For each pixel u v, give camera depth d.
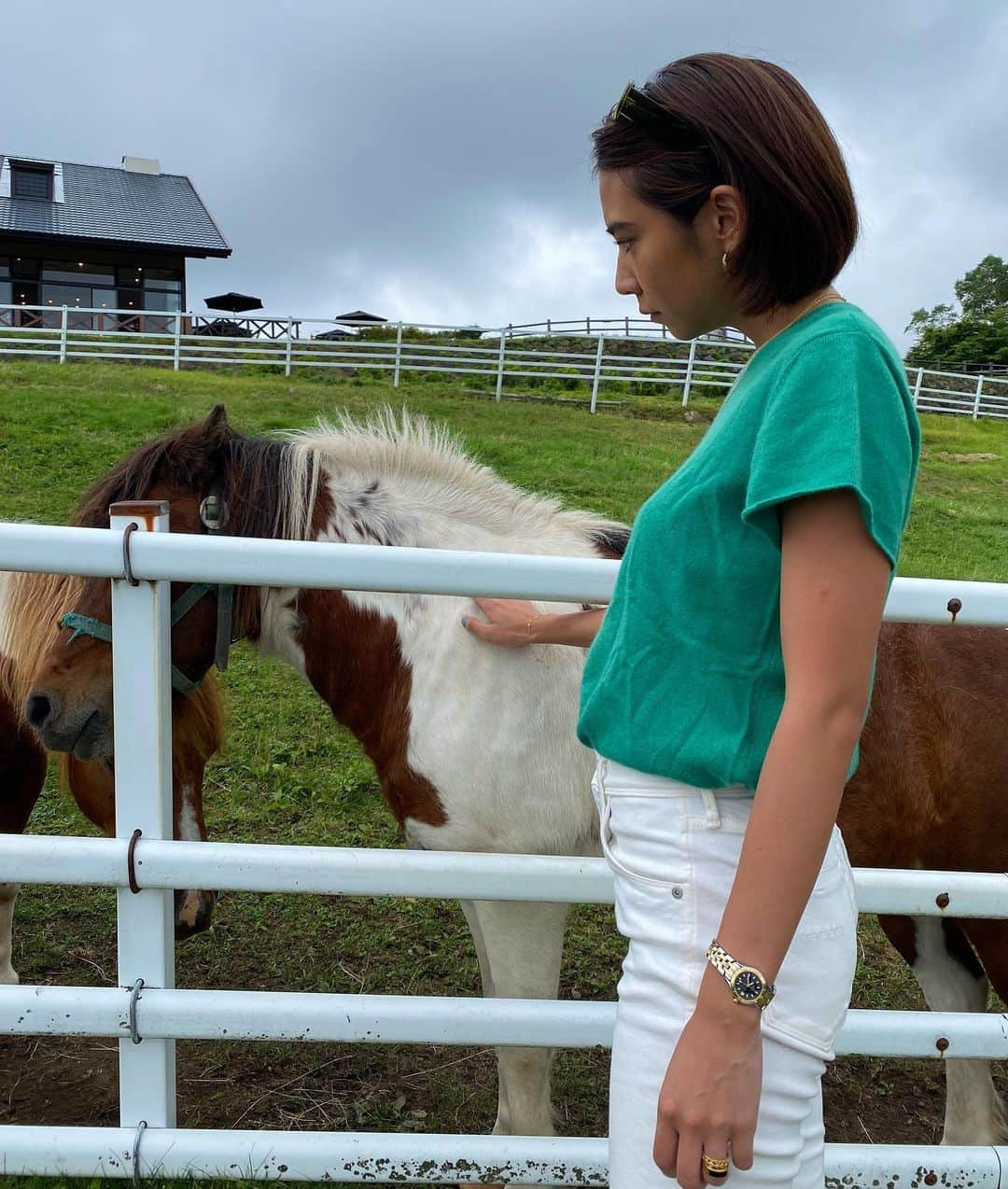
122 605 1.50
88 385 11.86
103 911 3.42
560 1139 1.62
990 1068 2.75
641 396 15.68
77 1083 2.57
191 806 2.44
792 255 0.93
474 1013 1.58
